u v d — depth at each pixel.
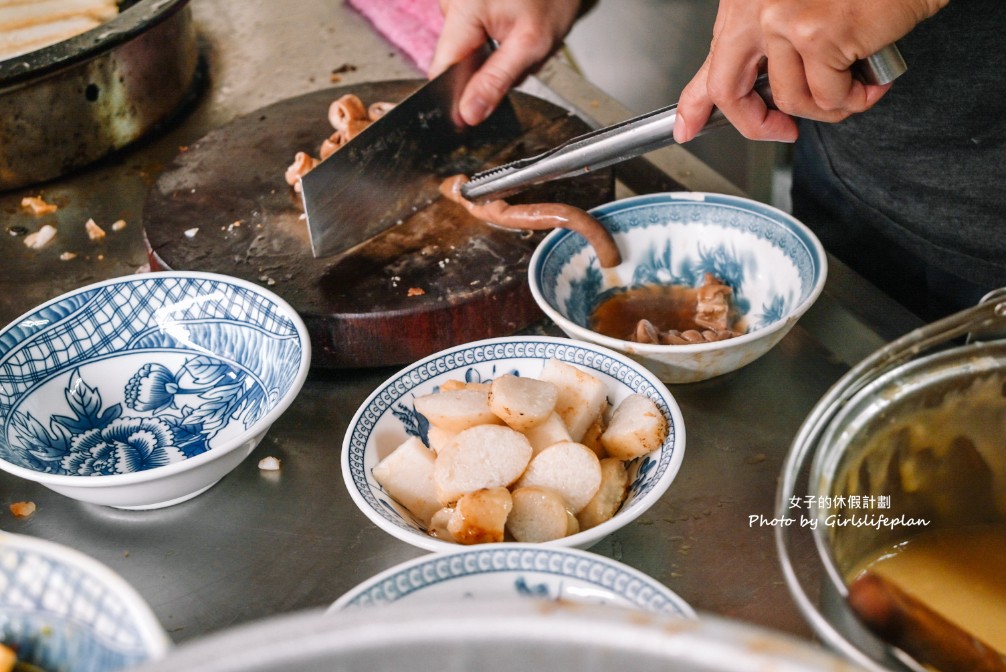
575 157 1.01
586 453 0.78
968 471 0.71
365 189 1.11
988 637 0.65
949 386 0.66
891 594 0.63
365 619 0.43
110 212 1.30
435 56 1.38
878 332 0.99
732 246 1.07
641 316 1.07
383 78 1.59
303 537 0.84
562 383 0.85
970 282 1.23
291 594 0.78
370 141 1.10
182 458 0.93
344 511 0.86
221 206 1.22
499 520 0.73
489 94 1.23
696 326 1.05
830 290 1.05
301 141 1.34
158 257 1.13
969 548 0.71
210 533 0.85
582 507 0.78
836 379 0.96
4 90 1.23
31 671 0.61
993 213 1.16
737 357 0.91
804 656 0.39
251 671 0.42
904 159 1.20
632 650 0.41
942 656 0.60
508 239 1.13
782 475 0.60
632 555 0.79
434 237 1.14
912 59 1.11
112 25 1.34
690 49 2.33
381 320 1.01
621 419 0.83
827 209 1.38
